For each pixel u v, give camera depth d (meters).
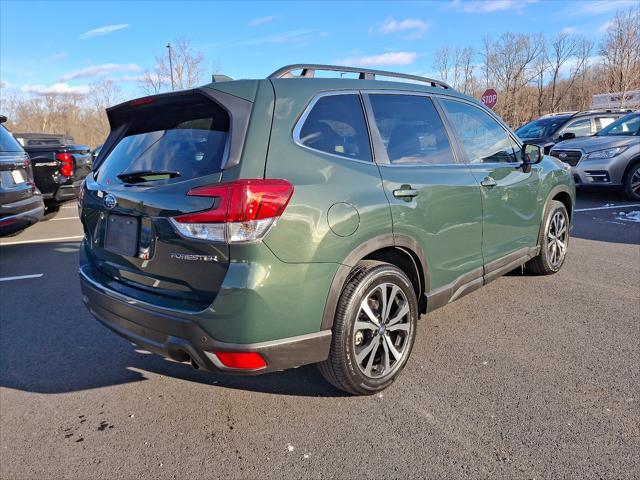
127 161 2.89
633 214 8.15
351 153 2.79
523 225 4.27
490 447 2.42
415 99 3.38
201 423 2.73
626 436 2.46
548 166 4.71
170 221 2.38
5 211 5.87
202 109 2.63
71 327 4.14
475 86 49.84
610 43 45.91
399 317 2.95
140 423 2.75
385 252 3.00
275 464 2.37
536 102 51.59
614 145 9.13
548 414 2.67
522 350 3.44
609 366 3.17
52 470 2.38
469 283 3.59
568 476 2.21
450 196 3.26
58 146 9.17
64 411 2.89
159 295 2.55
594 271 5.15
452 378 3.10
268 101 2.51
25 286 5.28
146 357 3.58
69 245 7.28
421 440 2.50
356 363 2.71
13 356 3.61
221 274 2.28
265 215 2.25
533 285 4.77
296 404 2.88
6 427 2.74
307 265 2.40
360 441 2.52
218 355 2.33
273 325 2.33
